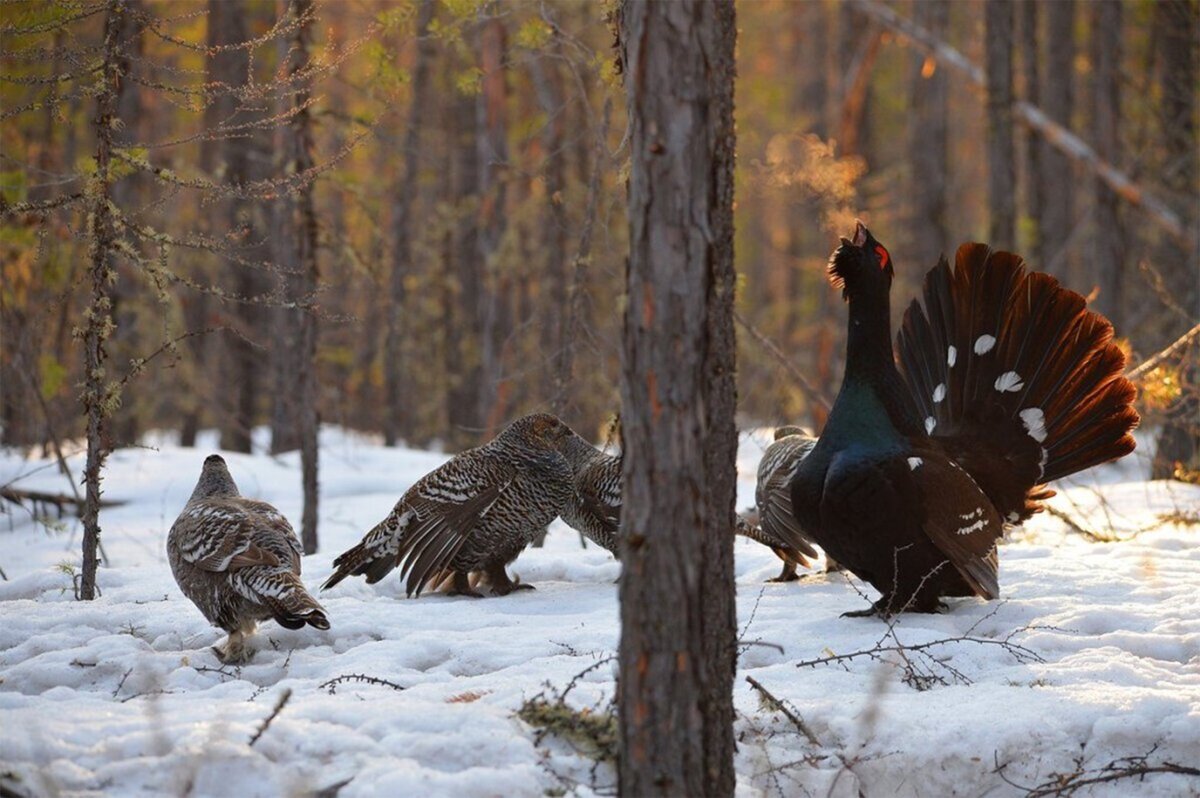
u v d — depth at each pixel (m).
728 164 7.23
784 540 12.78
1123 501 18.56
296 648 10.98
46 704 8.96
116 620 11.55
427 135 36.59
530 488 12.70
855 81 42.56
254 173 29.84
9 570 16.28
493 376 30.77
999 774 8.50
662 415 6.98
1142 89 34.12
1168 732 8.70
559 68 29.47
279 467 24.81
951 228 47.69
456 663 10.35
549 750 8.12
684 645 7.05
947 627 10.94
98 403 12.70
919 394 12.84
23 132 24.67
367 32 14.81
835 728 8.76
